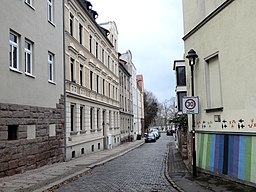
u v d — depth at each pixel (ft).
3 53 43.65
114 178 44.11
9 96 45.01
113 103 137.18
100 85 112.98
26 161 49.67
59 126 65.87
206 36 40.40
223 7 35.65
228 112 34.99
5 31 44.39
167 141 188.24
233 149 33.96
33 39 54.08
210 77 40.24
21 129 48.29
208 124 40.16
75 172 50.01
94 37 105.50
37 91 54.95
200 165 42.93
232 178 34.09
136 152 103.35
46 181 40.19
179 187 33.99
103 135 117.19
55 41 65.36
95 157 79.66
